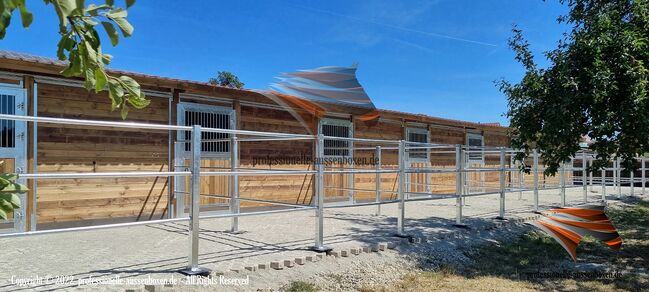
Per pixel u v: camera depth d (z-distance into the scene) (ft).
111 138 25.64
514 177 58.85
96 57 5.27
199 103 29.48
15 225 22.21
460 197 27.32
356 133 40.65
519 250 24.03
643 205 43.91
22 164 22.54
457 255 22.35
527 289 17.31
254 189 32.73
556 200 44.96
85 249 18.93
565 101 20.40
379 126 42.98
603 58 20.21
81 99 24.54
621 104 19.70
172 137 28.12
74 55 5.19
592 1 23.12
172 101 28.09
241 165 31.86
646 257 22.59
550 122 21.06
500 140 59.16
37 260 16.78
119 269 15.39
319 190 19.25
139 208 26.73
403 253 21.17
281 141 34.68
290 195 35.19
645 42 19.54
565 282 18.26
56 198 23.62
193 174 15.24
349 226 26.40
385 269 19.21
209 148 30.04
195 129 15.23
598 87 19.29
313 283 16.58
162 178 27.71
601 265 21.02
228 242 20.77
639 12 20.33
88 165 24.77
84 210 24.61
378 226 26.66
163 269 15.44
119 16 5.09
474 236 25.85
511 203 41.93
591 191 55.52
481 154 55.21
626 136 20.98
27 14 4.04
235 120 31.35
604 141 21.63
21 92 22.56
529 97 22.39
